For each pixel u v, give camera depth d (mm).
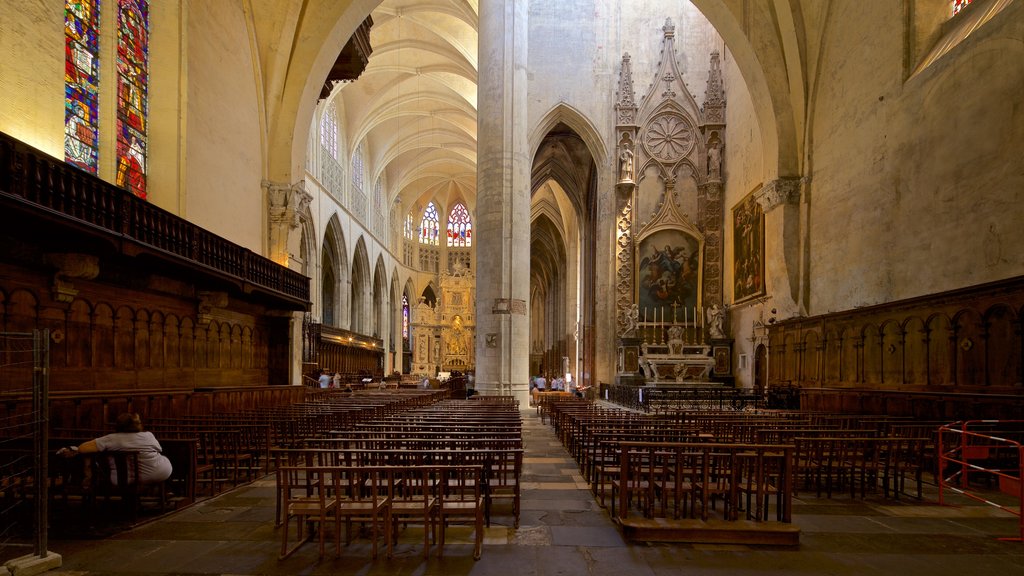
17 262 8117
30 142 8312
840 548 5219
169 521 5887
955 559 4988
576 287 45594
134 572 4539
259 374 15789
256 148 16578
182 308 12234
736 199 25812
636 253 27844
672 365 24703
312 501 5070
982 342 10430
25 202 6531
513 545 5195
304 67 17328
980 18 11688
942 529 5836
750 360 23516
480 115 24875
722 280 27516
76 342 9289
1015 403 9383
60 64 8883
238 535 5441
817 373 16531
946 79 11922
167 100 12531
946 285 11844
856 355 14648
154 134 12430
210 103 13891
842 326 15305
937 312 11672
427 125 45562
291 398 15164
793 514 6355
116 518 5891
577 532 5570
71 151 10328
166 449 6559
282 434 8828
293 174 17594
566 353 47125
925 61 12992
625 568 4668
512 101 24172
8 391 7852
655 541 5258
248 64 16047
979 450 7688
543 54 28594
